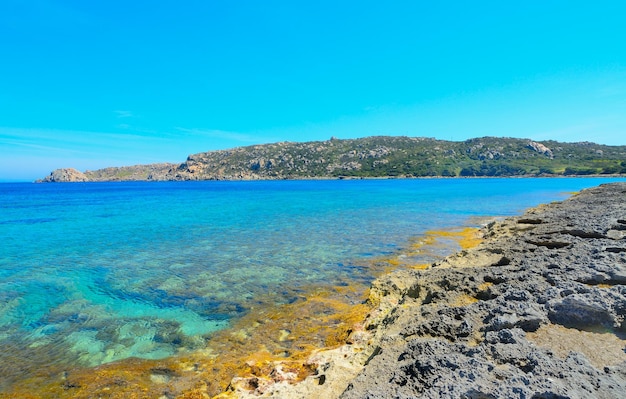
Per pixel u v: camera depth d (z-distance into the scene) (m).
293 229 28.09
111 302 12.60
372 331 9.07
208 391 7.30
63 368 8.34
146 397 7.16
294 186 117.44
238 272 16.16
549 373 4.69
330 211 41.12
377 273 15.77
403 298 10.49
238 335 9.92
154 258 18.98
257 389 6.81
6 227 30.97
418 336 6.83
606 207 22.91
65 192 102.88
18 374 8.11
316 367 7.45
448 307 7.71
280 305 12.12
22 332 10.23
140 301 12.67
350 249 20.62
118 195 82.88
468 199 56.06
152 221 34.03
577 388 4.32
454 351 5.78
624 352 5.32
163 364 8.43
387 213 38.50
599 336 5.82
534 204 47.12
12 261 18.59
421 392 4.88
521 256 12.02
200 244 22.58
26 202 62.44
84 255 19.84
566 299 6.54
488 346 5.64
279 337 9.73
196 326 10.55
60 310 11.88
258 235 25.56
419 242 22.36
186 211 42.97
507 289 8.44
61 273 16.22
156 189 115.75
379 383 5.38
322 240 23.41
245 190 96.00
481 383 4.56
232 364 8.32
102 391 7.41
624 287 6.79
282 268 16.75
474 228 27.42
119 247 21.94
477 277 9.85
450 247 20.80
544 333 6.05
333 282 14.56
